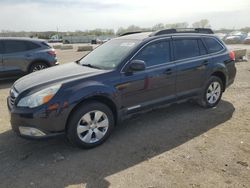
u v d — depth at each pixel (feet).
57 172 12.14
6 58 30.91
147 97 16.16
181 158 13.14
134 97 15.56
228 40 115.24
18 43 32.04
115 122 15.42
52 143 14.96
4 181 11.51
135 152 13.84
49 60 34.04
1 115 19.66
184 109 20.01
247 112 19.40
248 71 36.11
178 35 17.98
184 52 18.06
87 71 15.02
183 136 15.60
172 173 11.89
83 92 13.46
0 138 15.65
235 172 11.88
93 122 14.17
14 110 13.33
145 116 18.70
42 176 11.85
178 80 17.46
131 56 15.51
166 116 18.67
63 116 13.14
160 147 14.33
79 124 13.69
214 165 12.46
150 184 11.14
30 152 14.01
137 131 16.37
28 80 14.90
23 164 12.87
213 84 19.93
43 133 12.99
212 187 10.87
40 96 12.93
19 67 31.91
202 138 15.30
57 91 13.10
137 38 17.04
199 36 19.26
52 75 14.94
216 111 19.61
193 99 19.01
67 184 11.25
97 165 12.66
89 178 11.65
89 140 14.12
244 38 118.32
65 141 15.17
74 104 13.26
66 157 13.44
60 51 95.86
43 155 13.69
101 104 14.25
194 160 12.92
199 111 19.58
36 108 12.80
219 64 19.70
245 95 23.85
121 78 14.85
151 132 16.19
